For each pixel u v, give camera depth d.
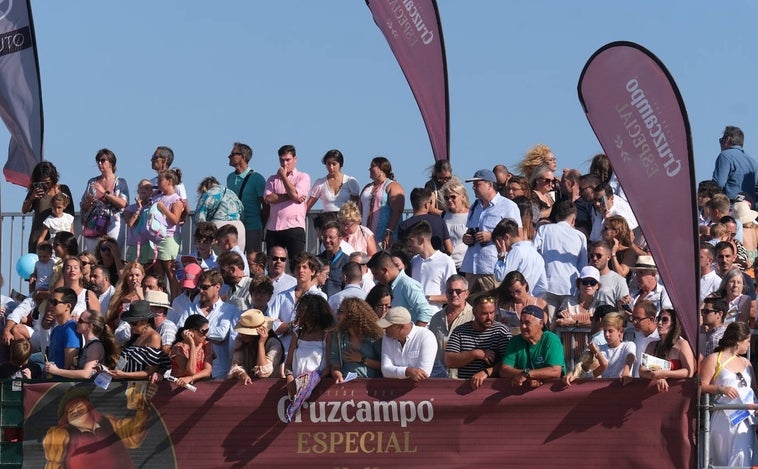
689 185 23.09
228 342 26.38
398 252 28.06
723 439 23.78
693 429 23.09
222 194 33.66
